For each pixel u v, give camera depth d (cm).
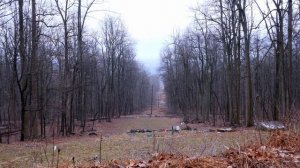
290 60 2475
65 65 2833
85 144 1805
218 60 4906
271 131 1021
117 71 6844
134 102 9469
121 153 1364
